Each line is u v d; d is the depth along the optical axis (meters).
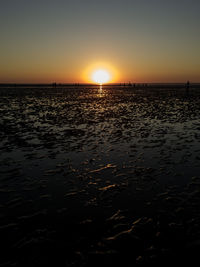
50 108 21.83
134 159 7.20
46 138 9.95
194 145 8.62
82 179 5.76
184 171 6.18
